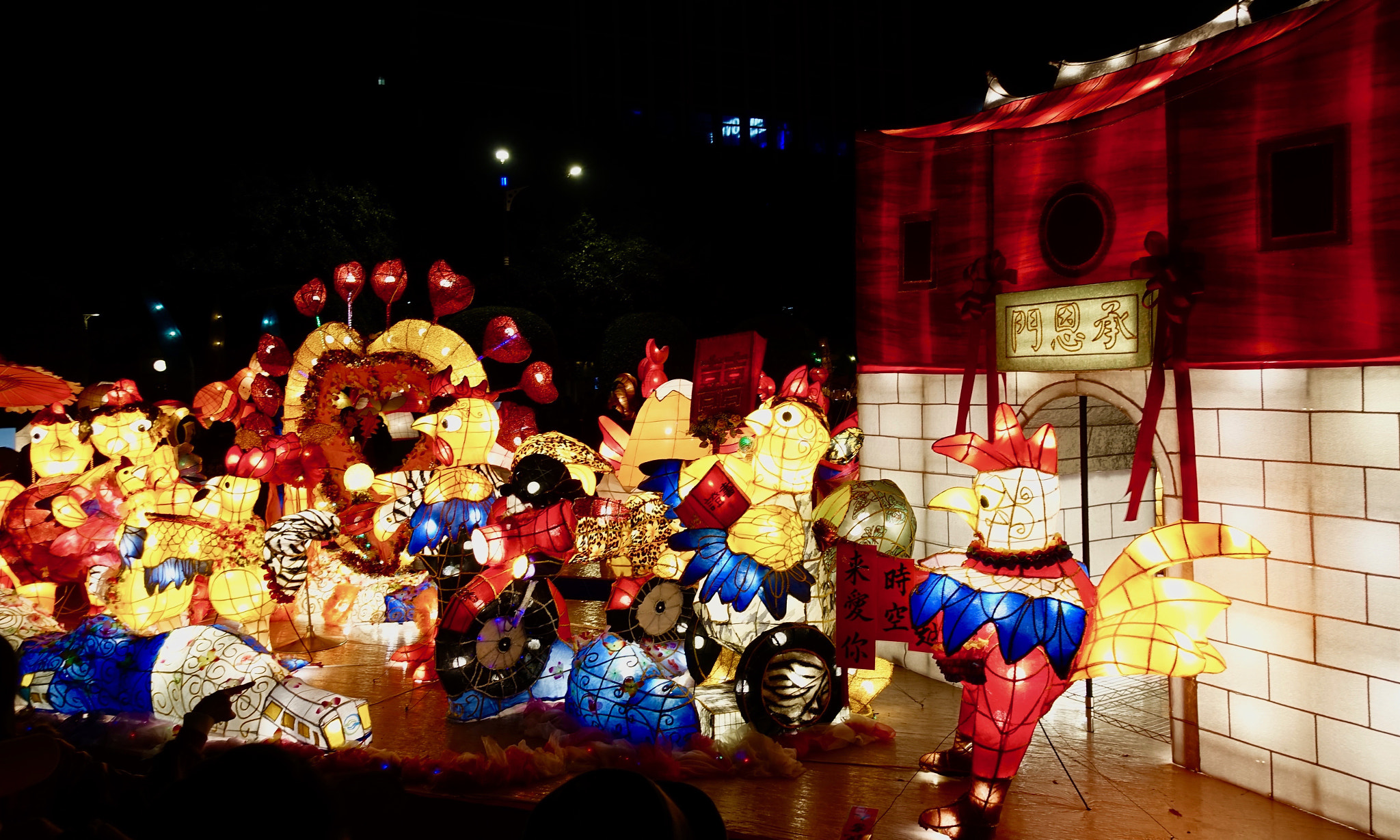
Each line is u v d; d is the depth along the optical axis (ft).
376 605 28.99
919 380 23.99
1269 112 16.19
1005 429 15.97
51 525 25.02
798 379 19.95
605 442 23.77
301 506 29.07
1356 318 15.10
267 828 6.39
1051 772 17.79
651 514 19.97
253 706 19.11
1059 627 14.99
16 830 8.47
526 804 16.71
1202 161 17.16
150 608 21.76
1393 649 14.83
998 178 21.34
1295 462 16.17
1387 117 14.67
